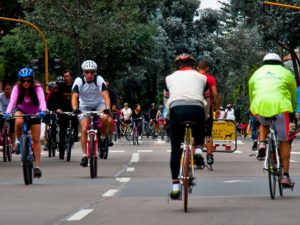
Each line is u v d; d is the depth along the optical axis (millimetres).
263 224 16594
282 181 21578
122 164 35938
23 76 25453
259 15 87312
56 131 41562
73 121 38375
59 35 88250
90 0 87688
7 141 38719
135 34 95312
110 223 16938
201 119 19594
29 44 90750
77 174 30094
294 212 18422
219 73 131125
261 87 21469
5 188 24672
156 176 28922
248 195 22156
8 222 17219
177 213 18469
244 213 18328
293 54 91375
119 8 89875
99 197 21953
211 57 126125
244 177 28125
